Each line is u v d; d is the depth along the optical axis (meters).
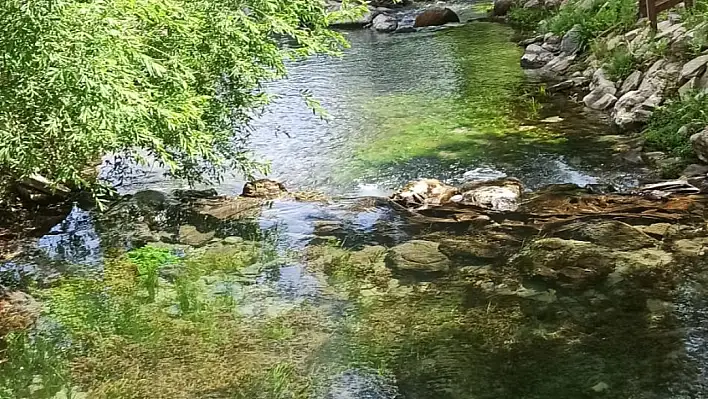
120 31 4.64
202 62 6.00
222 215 6.50
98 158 7.59
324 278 5.21
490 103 9.78
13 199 6.59
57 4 4.07
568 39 11.85
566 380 3.87
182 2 5.88
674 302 4.56
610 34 11.13
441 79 11.31
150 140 5.39
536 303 4.68
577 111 9.17
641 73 9.17
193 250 5.82
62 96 4.32
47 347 4.40
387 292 4.95
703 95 7.67
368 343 4.33
